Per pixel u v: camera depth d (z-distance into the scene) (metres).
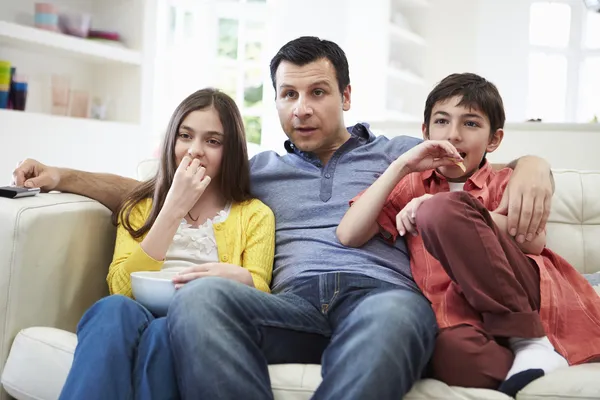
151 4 3.38
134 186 1.71
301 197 1.63
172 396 1.17
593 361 1.28
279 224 1.61
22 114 2.73
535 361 1.19
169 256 1.54
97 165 3.15
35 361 1.29
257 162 1.77
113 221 1.61
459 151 1.58
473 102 1.57
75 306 1.51
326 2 4.92
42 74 3.09
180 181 1.46
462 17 6.21
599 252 1.81
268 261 1.54
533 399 1.14
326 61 1.66
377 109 5.45
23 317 1.36
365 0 5.25
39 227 1.38
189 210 1.56
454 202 1.27
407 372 1.11
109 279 1.47
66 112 3.04
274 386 1.18
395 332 1.11
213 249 1.56
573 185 1.87
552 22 6.32
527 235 1.41
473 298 1.26
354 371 1.08
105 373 1.14
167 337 1.20
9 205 1.37
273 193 1.67
